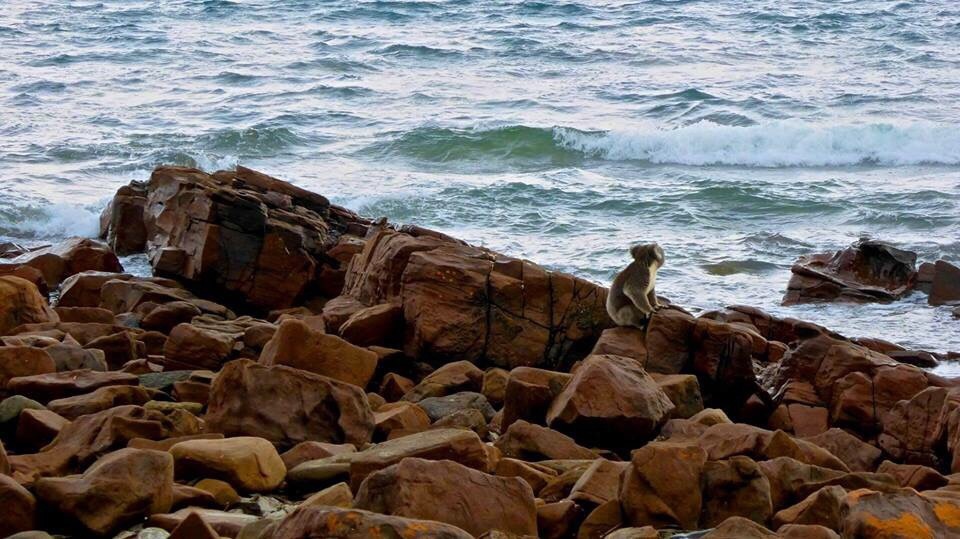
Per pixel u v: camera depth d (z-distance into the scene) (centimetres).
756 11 5819
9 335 1260
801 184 3028
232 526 684
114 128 3609
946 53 5012
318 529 587
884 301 2027
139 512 711
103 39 5175
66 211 2519
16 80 4344
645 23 5566
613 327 1334
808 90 4353
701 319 1281
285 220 1742
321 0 5978
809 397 1264
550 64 4784
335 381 945
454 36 5262
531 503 716
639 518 751
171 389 1110
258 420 916
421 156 3434
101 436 858
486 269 1336
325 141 3531
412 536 580
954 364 1611
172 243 1800
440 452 814
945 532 662
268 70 4616
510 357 1320
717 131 3569
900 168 3453
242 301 1678
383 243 1498
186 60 4788
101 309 1468
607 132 3591
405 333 1338
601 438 994
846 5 5934
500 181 2981
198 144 3406
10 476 765
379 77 4538
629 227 2608
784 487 816
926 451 1112
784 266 2288
